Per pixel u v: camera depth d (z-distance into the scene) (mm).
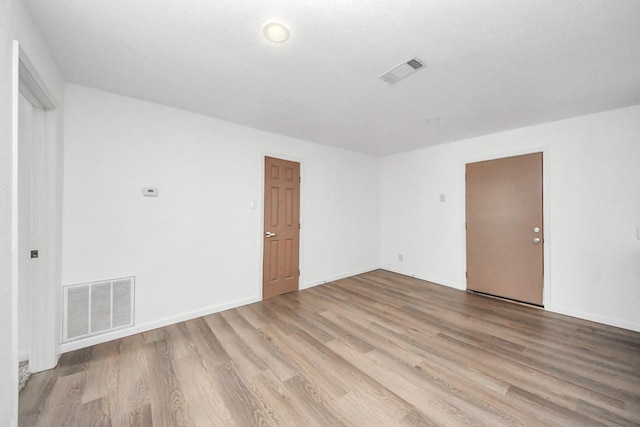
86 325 2209
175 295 2703
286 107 2672
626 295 2574
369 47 1690
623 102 2479
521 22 1449
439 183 4137
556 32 1528
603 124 2699
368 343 2293
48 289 1878
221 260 3035
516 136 3305
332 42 1639
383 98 2449
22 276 1898
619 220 2613
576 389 1705
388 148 4398
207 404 1569
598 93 2307
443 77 2059
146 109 2523
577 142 2852
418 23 1465
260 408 1541
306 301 3348
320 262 4129
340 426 1414
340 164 4402
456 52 1736
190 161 2797
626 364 1977
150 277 2553
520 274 3266
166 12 1391
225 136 3061
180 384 1744
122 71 1993
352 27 1499
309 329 2561
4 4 1085
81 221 2203
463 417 1477
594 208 2748
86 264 2227
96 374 1839
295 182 3789
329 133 3555
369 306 3170
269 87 2246
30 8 1340
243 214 3227
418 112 2785
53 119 1874
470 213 3750
